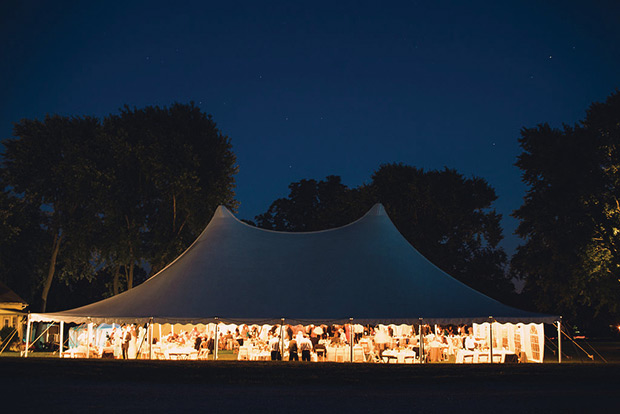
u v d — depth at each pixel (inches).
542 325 797.2
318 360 756.0
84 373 531.8
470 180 1795.0
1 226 1234.0
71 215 1328.7
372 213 898.1
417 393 453.7
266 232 898.1
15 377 520.1
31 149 1309.1
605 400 429.1
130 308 737.6
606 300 1223.5
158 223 1363.2
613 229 1188.5
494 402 418.3
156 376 519.5
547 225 1269.7
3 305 1205.1
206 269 794.8
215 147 1478.8
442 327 1094.4
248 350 770.2
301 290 741.3
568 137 1256.2
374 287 740.0
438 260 1663.4
